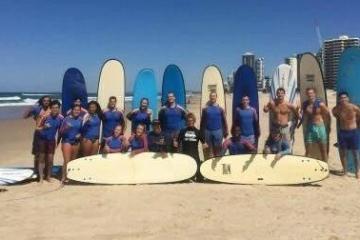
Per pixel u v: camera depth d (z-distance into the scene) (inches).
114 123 389.1
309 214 271.1
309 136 395.9
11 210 283.7
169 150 382.0
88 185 355.9
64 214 273.7
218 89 453.7
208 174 363.3
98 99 445.1
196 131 378.3
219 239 225.6
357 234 232.1
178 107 392.8
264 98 1748.3
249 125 380.2
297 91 454.0
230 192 328.2
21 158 523.5
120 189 339.3
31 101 2596.0
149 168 364.8
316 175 355.6
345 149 389.7
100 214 273.1
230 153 382.3
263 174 360.5
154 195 319.0
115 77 447.5
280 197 314.0
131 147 376.5
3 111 1557.6
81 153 382.0
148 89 464.4
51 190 338.6
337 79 429.7
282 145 378.6
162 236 231.0
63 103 423.5
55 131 368.8
